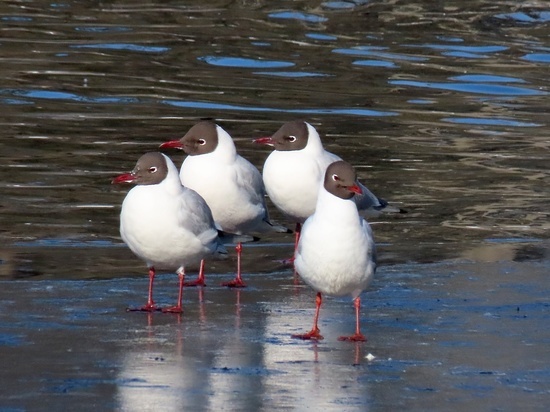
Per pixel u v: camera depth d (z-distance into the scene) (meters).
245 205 14.73
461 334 11.74
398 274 14.36
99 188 18.58
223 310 12.69
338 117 24.06
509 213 17.91
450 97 26.36
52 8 34.22
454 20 34.75
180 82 26.58
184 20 33.50
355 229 11.19
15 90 25.06
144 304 12.85
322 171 15.24
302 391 9.80
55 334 11.45
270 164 15.34
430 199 18.62
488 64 29.81
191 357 10.75
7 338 11.24
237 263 14.95
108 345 11.10
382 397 9.69
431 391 9.88
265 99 25.33
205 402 9.45
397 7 36.06
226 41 31.09
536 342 11.47
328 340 11.48
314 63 29.09
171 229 12.28
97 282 13.87
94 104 24.27
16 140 21.23
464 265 14.91
